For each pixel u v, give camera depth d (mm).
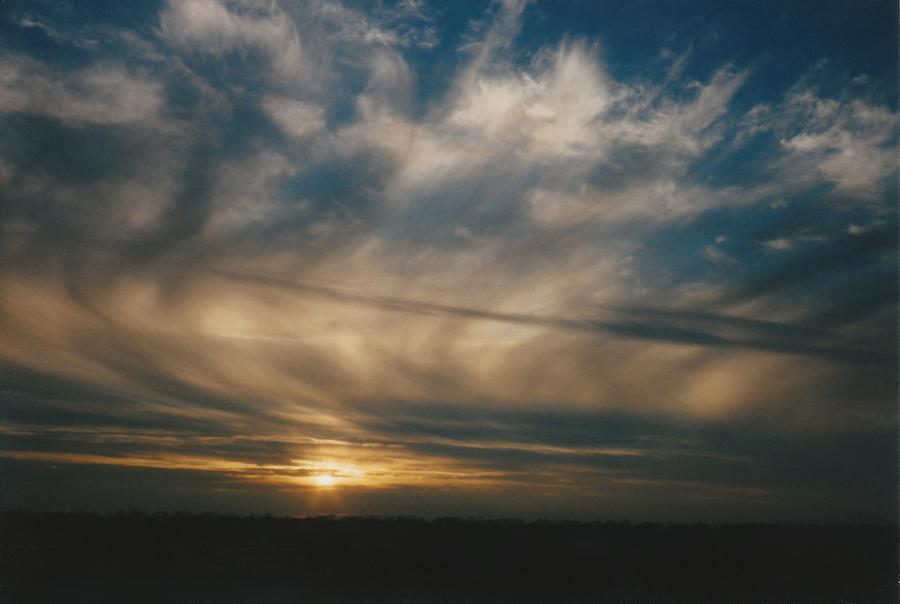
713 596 20453
